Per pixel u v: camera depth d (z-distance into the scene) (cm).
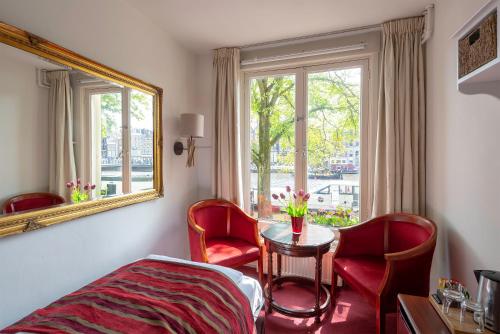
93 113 172
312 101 268
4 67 124
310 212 271
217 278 140
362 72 249
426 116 215
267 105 285
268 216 288
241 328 116
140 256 216
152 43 227
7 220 123
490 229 123
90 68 166
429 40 209
